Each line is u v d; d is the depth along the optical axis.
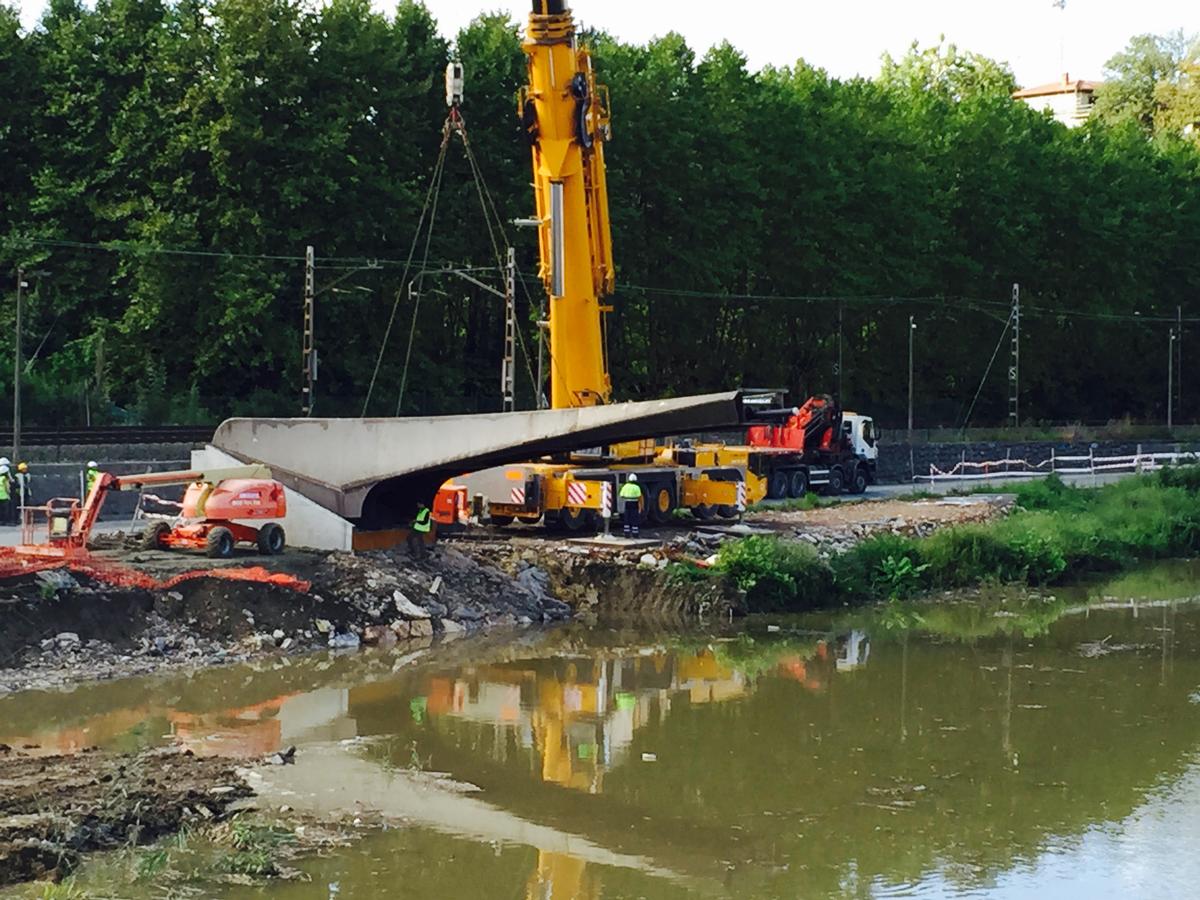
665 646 27.27
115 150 53.22
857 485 52.94
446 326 62.66
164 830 15.27
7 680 21.42
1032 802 17.52
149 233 49.69
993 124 83.94
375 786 17.48
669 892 14.36
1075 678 24.77
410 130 56.72
